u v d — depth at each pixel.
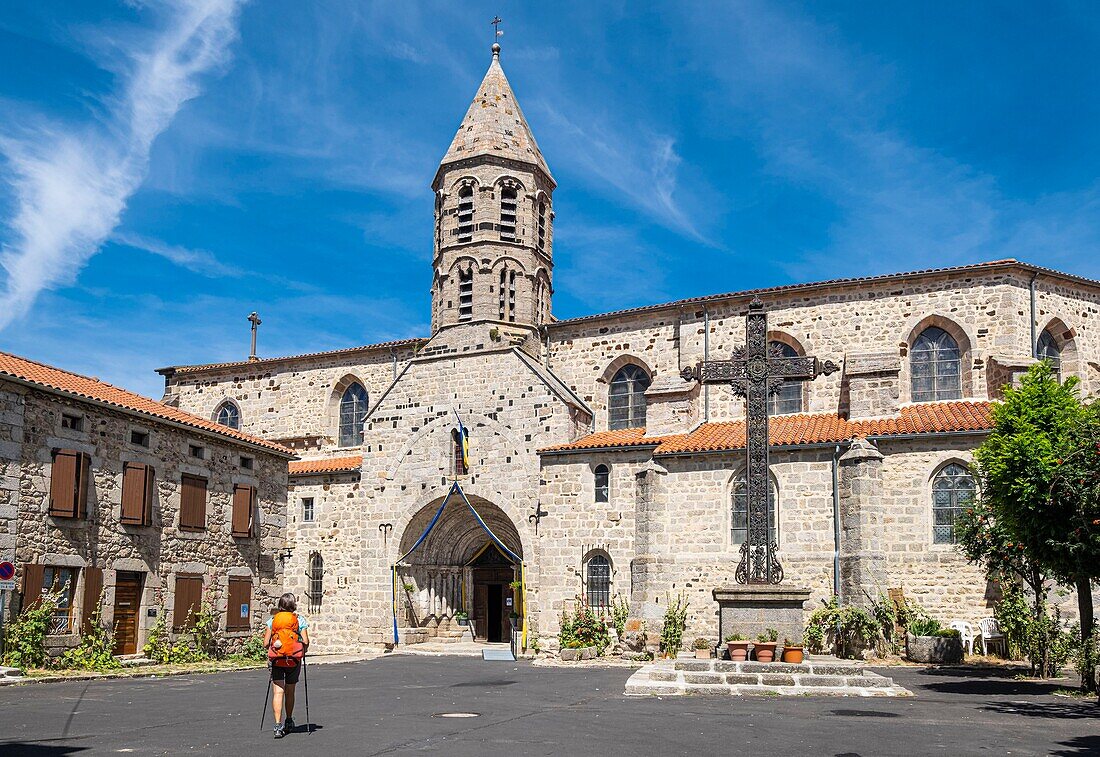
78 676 25.47
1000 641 30.52
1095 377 37.19
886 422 34.72
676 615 34.06
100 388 31.55
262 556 36.34
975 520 27.20
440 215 46.81
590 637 35.09
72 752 13.16
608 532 37.66
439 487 41.81
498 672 28.88
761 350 27.09
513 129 46.75
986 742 14.86
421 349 44.44
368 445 43.78
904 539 32.47
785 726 16.42
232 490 35.16
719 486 35.38
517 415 40.91
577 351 43.41
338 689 23.22
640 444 37.44
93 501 29.16
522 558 39.56
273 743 13.97
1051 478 21.62
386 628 41.62
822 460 33.91
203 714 17.67
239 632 34.62
